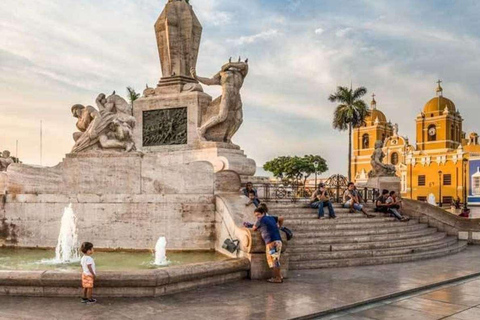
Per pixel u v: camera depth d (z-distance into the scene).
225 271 8.69
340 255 11.43
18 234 12.41
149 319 6.39
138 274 7.55
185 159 16.52
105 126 12.49
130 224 11.84
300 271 10.27
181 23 18.23
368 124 83.69
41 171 12.45
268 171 63.91
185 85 17.75
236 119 17.22
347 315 6.91
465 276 9.95
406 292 8.38
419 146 75.81
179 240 11.58
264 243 9.24
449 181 70.56
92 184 12.19
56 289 7.50
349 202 15.55
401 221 15.73
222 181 11.96
